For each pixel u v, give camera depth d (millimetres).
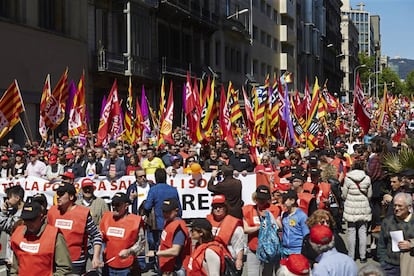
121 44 37375
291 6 81812
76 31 32812
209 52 53281
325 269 6086
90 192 9852
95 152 17156
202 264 7262
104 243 8516
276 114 21438
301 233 8773
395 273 7781
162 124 21953
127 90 38344
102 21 35625
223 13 55812
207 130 22906
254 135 20328
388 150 12984
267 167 16672
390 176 11383
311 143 23750
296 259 5773
